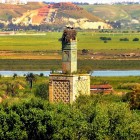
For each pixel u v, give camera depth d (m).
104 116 122.00
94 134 121.12
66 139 122.06
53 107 125.19
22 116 125.56
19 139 124.69
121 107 125.12
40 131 123.06
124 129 122.19
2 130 125.25
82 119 123.19
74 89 121.94
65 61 122.88
